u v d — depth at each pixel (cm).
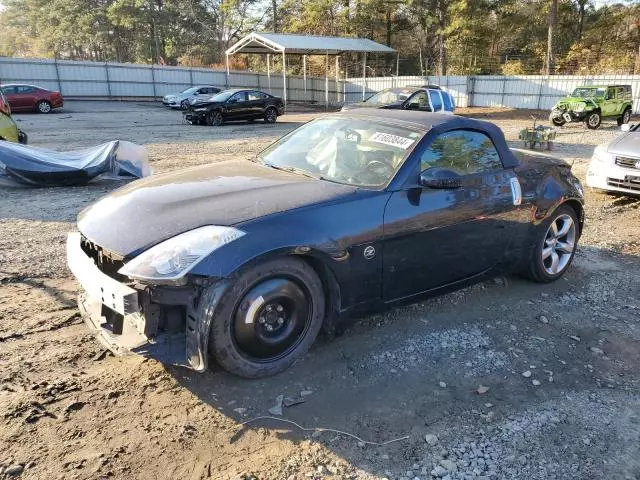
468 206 379
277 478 237
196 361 275
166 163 1112
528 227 433
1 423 261
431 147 366
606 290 470
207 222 289
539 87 3344
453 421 283
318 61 5234
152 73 3869
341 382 312
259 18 5666
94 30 7312
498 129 425
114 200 339
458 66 4256
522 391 313
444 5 3881
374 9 4312
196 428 265
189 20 6575
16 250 523
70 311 389
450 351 353
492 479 243
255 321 290
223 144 1496
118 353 285
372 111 425
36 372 307
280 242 286
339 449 257
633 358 357
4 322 367
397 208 339
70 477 229
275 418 277
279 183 345
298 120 2577
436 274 375
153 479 232
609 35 4472
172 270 263
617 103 2300
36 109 2655
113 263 298
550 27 3625
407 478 241
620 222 709
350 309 334
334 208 317
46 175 829
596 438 274
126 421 268
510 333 382
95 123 2141
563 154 1433
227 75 4009
